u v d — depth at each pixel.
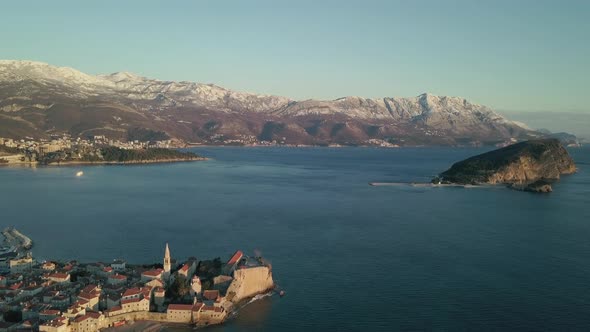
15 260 171.25
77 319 126.44
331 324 138.00
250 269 157.75
